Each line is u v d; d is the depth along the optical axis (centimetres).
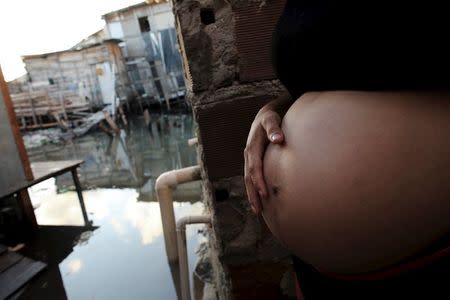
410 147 50
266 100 131
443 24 44
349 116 58
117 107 2284
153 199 729
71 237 570
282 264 150
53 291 403
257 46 126
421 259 51
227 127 133
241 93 130
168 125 1992
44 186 935
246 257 150
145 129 1986
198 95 130
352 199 56
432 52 46
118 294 370
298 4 67
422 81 50
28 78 2228
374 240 55
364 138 55
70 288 403
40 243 562
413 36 47
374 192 54
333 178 58
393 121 52
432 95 51
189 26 122
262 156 79
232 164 138
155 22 2286
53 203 782
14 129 595
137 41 2327
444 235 49
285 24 71
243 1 122
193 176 264
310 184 62
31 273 439
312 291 78
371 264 58
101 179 966
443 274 48
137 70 2366
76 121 2209
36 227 621
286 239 74
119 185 885
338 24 54
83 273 437
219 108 131
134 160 1190
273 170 73
